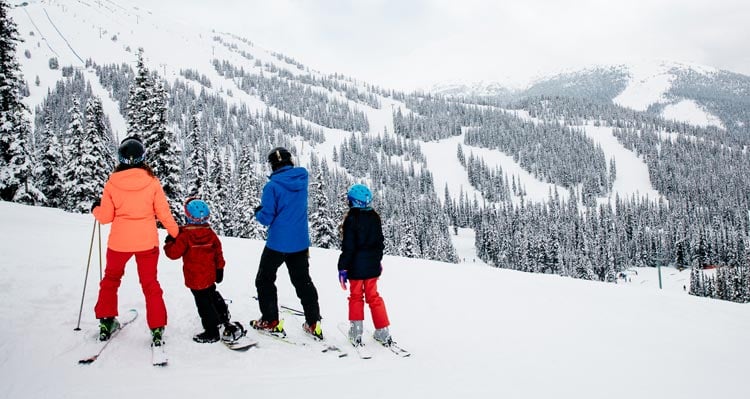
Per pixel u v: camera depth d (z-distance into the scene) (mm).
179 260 8766
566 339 6422
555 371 4945
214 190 44656
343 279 5297
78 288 6156
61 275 6711
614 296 9805
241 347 4691
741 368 5555
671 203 197500
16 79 28109
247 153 47906
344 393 3773
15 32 27844
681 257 135750
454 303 8211
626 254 138250
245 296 6906
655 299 9719
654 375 5059
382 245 5492
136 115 30812
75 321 4910
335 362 4727
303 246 5297
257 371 4219
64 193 35375
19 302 5293
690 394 4508
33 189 29672
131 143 4594
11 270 6613
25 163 29141
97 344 4352
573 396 4168
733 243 132375
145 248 4504
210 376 3963
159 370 4004
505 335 6434
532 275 12195
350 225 5352
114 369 3906
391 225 95125
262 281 5301
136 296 6066
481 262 142500
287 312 6246
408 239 67250
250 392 3635
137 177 4500
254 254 11391
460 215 193625
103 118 36594
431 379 4363
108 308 4461
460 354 5426
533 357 5465
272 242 5199
